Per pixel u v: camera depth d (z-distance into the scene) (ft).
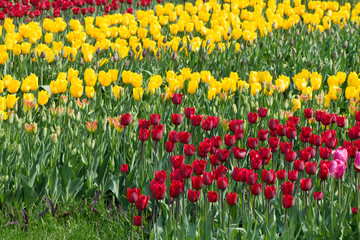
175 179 16.24
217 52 38.81
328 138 18.49
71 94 26.76
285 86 28.48
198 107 27.50
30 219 19.31
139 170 20.15
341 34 48.93
